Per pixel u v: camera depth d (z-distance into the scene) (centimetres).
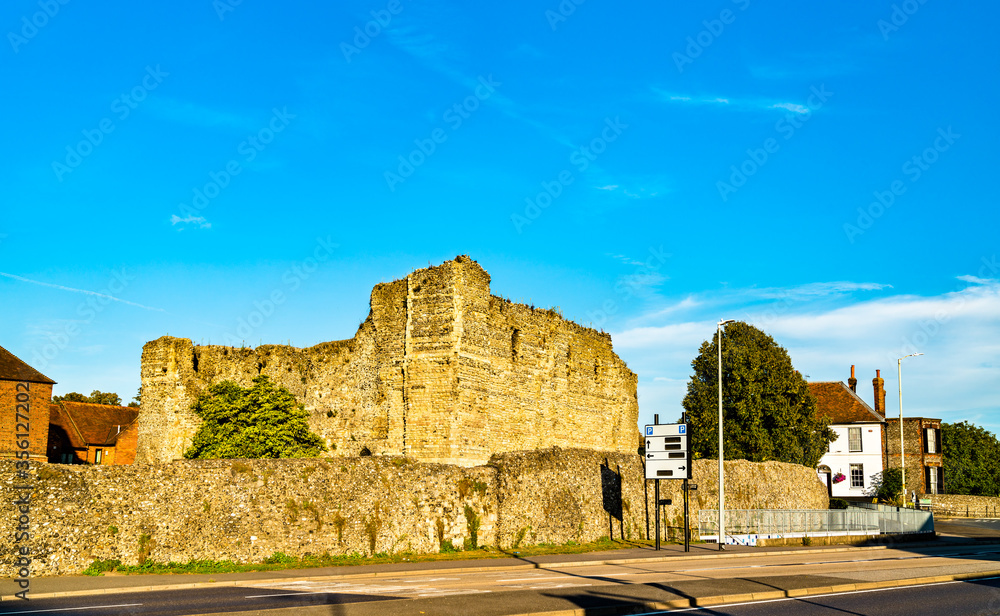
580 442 5878
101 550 2678
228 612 1803
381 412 4981
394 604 1956
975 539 5369
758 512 4662
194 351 5803
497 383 4956
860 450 8231
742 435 6469
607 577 2714
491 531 3653
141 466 2836
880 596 2444
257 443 4475
